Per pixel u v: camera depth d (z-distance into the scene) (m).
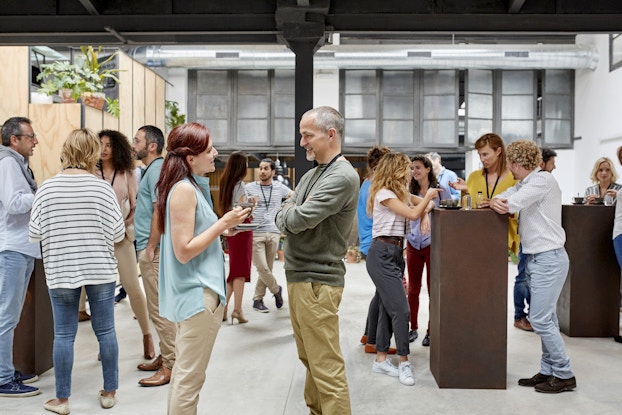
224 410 2.78
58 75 5.73
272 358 3.63
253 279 6.92
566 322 4.30
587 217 4.22
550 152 5.07
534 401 2.90
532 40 9.87
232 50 8.91
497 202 2.96
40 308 3.27
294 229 2.13
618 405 2.85
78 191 2.60
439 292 3.08
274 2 4.54
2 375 2.92
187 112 9.90
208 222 2.11
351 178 2.15
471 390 3.06
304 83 4.40
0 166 2.83
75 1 4.53
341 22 4.53
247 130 9.91
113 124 6.37
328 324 2.20
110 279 2.71
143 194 3.12
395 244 3.27
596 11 4.39
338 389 2.20
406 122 9.73
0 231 2.90
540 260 2.99
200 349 2.07
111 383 2.79
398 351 3.25
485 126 9.70
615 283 4.22
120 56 6.69
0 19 4.50
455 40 9.92
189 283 2.04
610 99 8.24
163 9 4.55
